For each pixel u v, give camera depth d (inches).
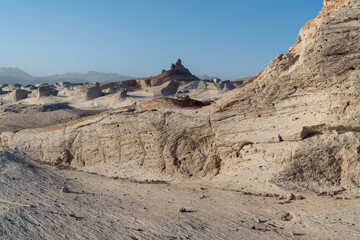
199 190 603.8
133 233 420.5
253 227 419.5
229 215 468.1
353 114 520.7
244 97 613.6
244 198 533.6
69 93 3186.5
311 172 554.6
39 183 699.4
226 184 608.1
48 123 1785.2
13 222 466.9
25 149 948.0
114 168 775.7
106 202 558.6
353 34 505.0
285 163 567.8
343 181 535.8
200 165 679.7
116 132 770.2
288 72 567.5
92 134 813.2
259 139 601.9
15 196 599.5
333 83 530.9
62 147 871.7
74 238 412.2
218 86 2834.6
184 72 3754.9
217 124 647.1
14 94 2827.3
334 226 408.5
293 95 574.9
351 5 512.7
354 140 528.4
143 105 771.4
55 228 444.5
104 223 458.3
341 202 484.7
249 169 604.4
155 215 481.1
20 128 1667.1
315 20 568.1
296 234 397.7
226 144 641.6
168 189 621.9
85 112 2039.9
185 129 682.8
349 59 512.7
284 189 542.3
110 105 2359.7
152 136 720.3
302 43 564.4
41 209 524.1
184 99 783.1
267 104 597.0
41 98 2659.9
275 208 482.0
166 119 701.9
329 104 539.8
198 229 424.5
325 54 525.7
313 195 521.7
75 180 740.0
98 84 3511.3
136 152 750.5
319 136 559.2
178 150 701.9
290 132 571.2
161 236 407.5
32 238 415.2
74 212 508.4
